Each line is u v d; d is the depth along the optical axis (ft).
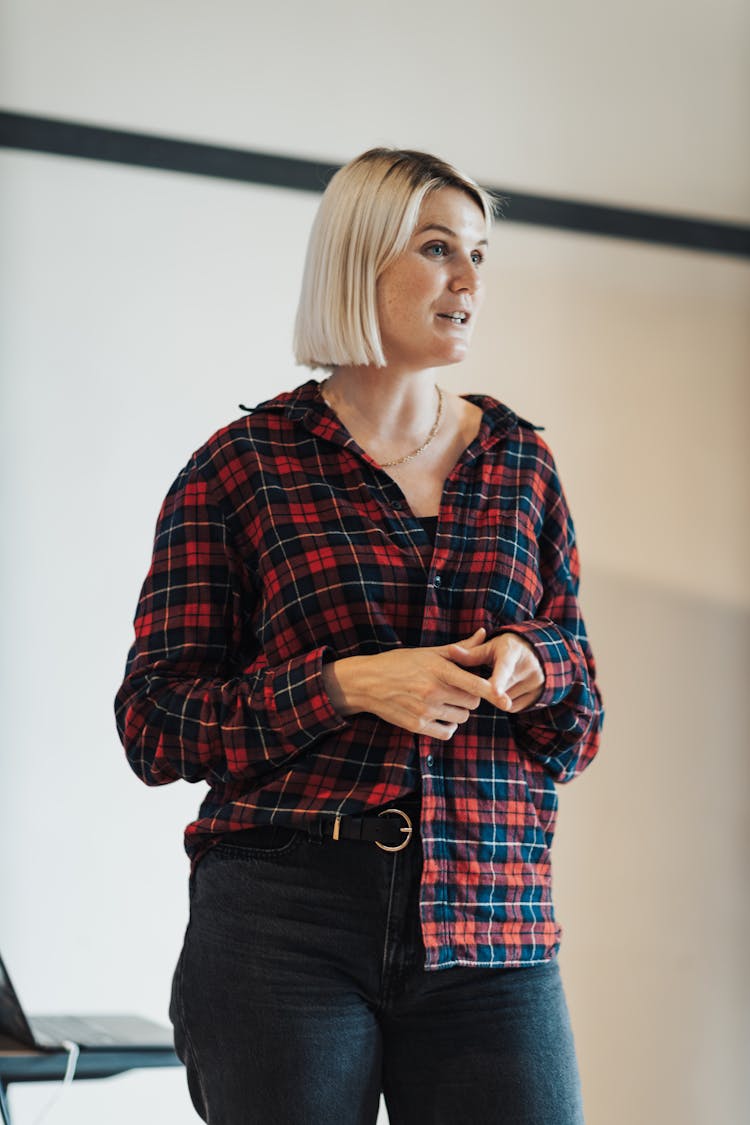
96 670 19.80
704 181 23.00
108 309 20.31
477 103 22.08
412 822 9.16
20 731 19.45
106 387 20.21
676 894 21.53
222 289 20.76
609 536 21.99
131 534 20.10
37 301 20.06
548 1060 9.21
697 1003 21.38
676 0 23.15
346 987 9.09
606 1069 20.93
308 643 9.54
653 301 22.59
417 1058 9.30
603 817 21.45
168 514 10.23
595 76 22.68
